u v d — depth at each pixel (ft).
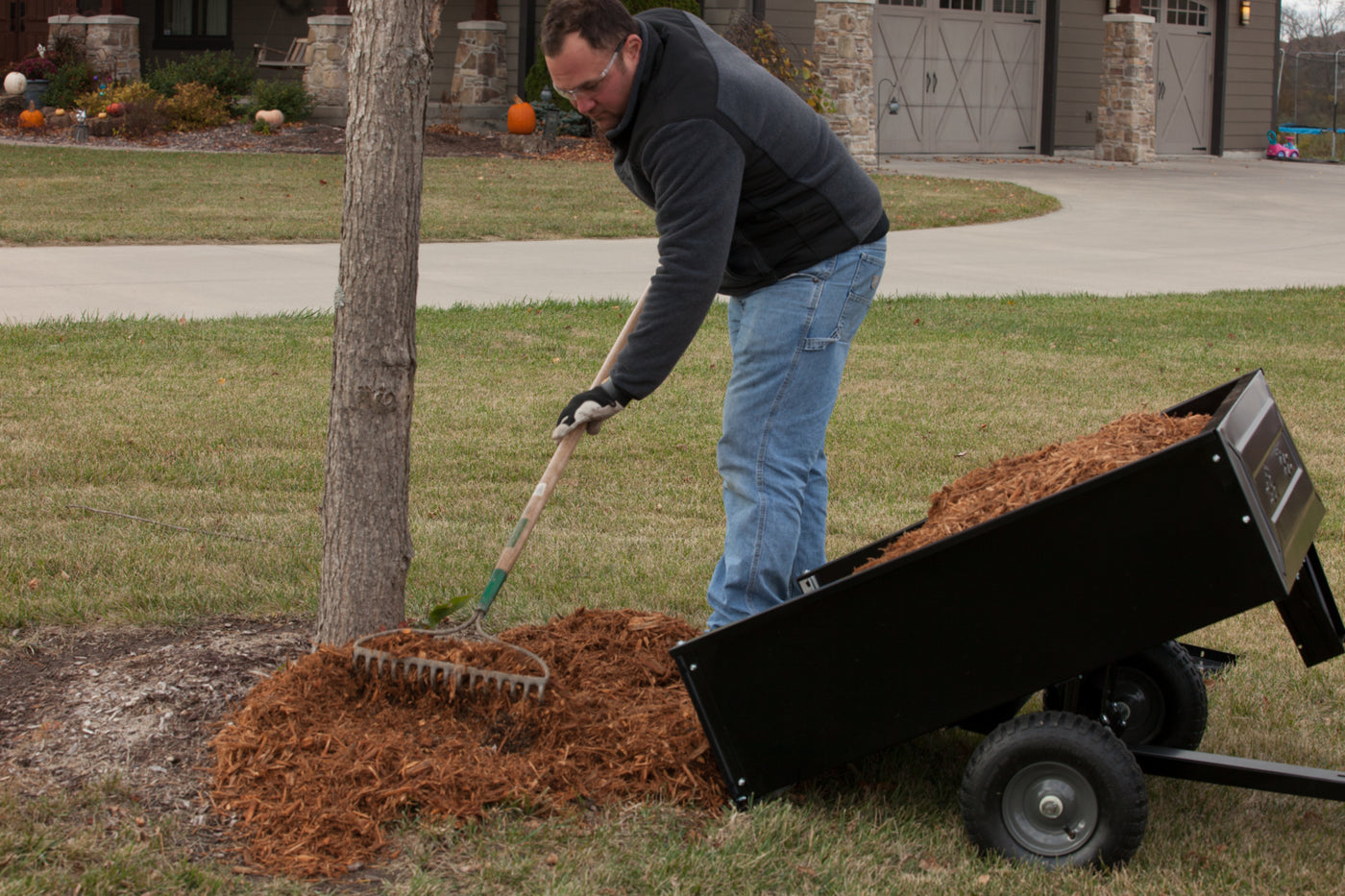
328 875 8.23
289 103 66.54
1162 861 8.63
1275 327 30.45
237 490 16.66
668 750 9.50
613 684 10.50
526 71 68.08
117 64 70.85
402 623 11.05
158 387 21.98
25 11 79.41
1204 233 48.73
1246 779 8.68
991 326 30.17
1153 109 78.95
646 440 19.98
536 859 8.42
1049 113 79.10
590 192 51.29
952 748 10.47
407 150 10.17
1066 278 37.83
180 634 12.01
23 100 69.77
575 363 25.08
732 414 10.88
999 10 76.54
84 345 24.80
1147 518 8.05
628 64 9.53
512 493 17.04
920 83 74.74
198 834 8.68
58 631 11.96
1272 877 8.47
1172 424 9.70
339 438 10.62
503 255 38.73
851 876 8.37
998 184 61.00
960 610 8.53
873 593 8.59
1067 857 8.41
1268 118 90.07
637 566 14.28
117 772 9.23
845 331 10.78
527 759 9.41
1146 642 8.34
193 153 58.95
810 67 63.77
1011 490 9.46
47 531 14.74
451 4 71.15
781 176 10.05
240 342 25.59
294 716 9.62
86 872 8.01
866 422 21.30
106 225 39.91
